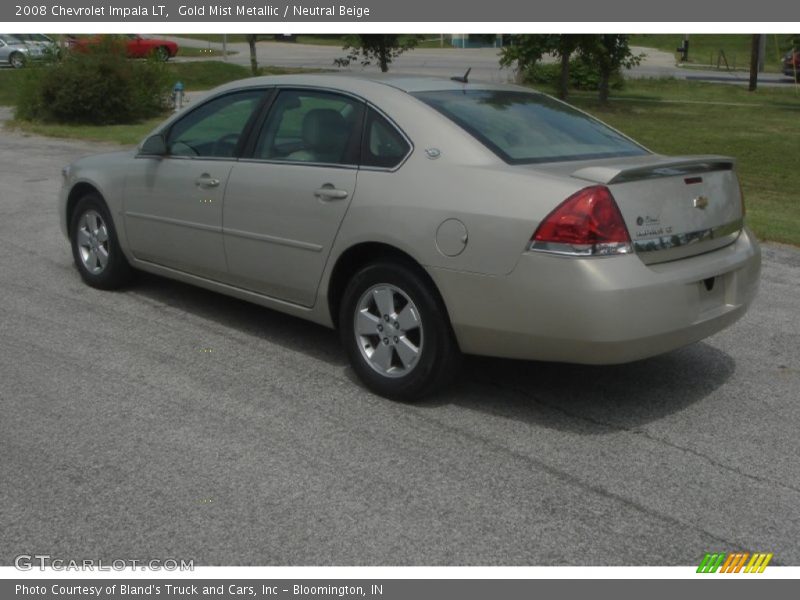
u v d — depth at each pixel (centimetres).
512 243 441
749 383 544
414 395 495
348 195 507
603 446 452
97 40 2423
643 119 2377
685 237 464
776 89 3306
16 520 376
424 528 374
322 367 557
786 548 365
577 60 3148
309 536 367
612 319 429
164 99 2552
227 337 610
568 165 481
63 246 868
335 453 439
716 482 418
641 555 359
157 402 498
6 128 2198
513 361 570
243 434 459
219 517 380
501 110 532
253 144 577
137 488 403
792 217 1106
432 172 479
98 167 695
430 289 478
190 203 607
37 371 541
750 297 510
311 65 3875
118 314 655
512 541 366
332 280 525
